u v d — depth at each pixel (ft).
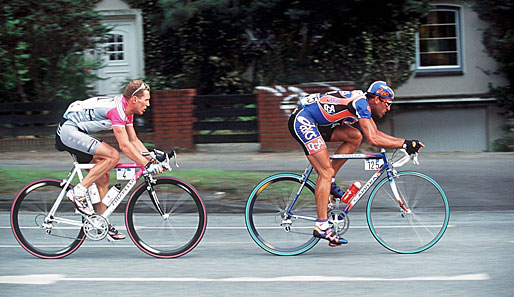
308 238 40.50
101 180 40.75
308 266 37.09
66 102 86.58
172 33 106.22
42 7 86.07
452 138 111.75
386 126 111.55
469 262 37.19
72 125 39.58
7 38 85.20
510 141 93.81
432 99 110.22
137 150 39.19
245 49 106.32
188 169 68.54
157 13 97.50
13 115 86.22
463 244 42.04
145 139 83.35
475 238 43.70
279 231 40.68
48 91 90.17
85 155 40.01
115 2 107.45
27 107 86.38
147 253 39.88
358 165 68.90
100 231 39.86
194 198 39.88
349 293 31.45
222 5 89.15
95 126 39.60
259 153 80.43
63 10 86.74
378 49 104.63
